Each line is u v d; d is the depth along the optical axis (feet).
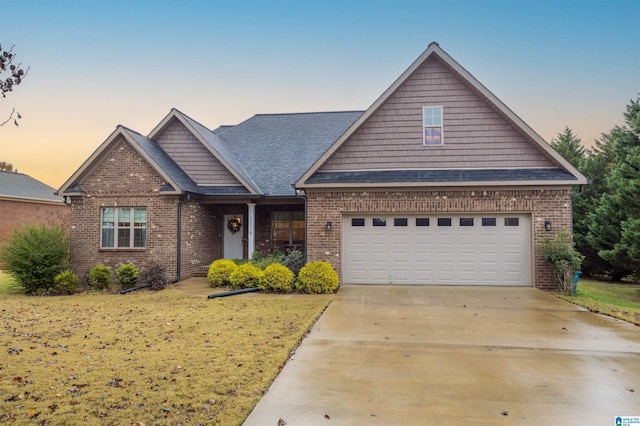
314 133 63.82
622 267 56.65
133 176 47.55
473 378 17.42
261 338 23.21
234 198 51.70
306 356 20.35
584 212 69.21
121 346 21.95
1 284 50.75
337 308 32.01
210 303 34.53
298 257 45.14
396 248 43.09
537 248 40.63
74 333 24.99
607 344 22.35
